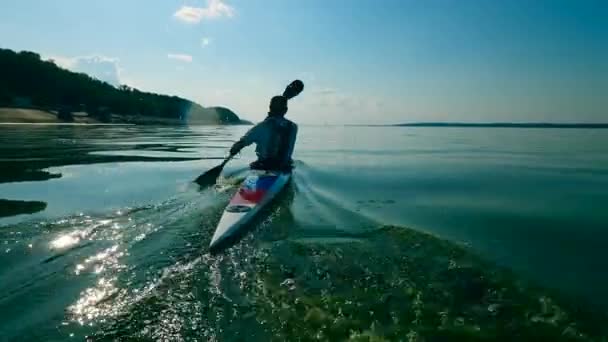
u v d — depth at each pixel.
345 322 2.90
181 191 7.39
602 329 2.88
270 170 8.23
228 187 7.81
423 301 3.21
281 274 3.66
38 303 3.15
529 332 2.83
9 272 3.68
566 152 18.33
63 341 2.68
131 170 10.38
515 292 3.38
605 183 9.19
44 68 105.50
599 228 5.35
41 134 27.11
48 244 4.40
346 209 6.24
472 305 3.17
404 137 35.94
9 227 4.95
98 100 99.94
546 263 4.05
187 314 3.00
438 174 10.54
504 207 6.62
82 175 9.43
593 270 3.88
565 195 7.68
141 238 4.65
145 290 3.36
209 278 3.58
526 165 12.77
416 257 4.08
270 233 4.93
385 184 8.86
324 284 3.47
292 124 8.55
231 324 2.87
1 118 55.12
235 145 8.36
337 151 18.67
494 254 4.26
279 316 2.97
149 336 2.74
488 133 47.47
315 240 4.63
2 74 94.31
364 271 3.74
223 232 4.70
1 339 2.69
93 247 4.33
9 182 8.39
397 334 2.78
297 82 8.76
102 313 3.01
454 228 5.30
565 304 3.20
